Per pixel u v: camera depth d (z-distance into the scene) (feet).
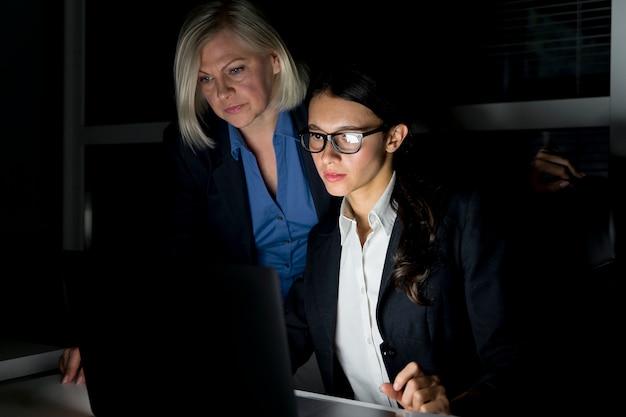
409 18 7.98
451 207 5.30
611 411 6.04
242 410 3.37
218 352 3.39
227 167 6.81
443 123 7.93
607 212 7.01
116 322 3.77
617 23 6.97
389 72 5.19
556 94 7.47
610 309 6.44
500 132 7.77
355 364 5.50
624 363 6.16
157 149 9.61
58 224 10.28
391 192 5.29
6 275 8.80
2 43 9.58
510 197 7.18
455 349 5.33
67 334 8.32
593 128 7.32
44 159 10.18
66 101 10.17
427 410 4.34
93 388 4.11
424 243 5.10
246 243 7.02
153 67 9.55
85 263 3.85
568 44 7.36
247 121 6.40
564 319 6.49
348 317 5.45
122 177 9.93
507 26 7.62
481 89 7.80
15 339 6.28
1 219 9.61
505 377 4.80
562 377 6.19
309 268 5.55
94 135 9.99
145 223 9.78
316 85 5.12
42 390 5.05
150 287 3.56
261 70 6.35
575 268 6.79
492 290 5.12
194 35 6.26
